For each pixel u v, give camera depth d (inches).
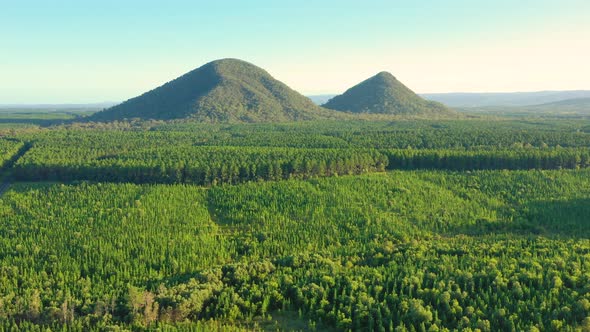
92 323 4594.0
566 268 5231.3
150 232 6678.2
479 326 4274.1
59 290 5073.8
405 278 5036.9
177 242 6382.9
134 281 5428.2
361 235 6796.3
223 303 4936.0
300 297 4953.3
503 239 6624.0
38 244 6200.8
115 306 4830.2
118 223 6978.4
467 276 5014.8
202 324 4672.7
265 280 5344.5
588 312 4367.6
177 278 5521.7
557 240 6412.4
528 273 5029.5
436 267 5393.7
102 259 5821.9
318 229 6988.2
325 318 4704.7
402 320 4475.9
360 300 4751.5
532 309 4507.9
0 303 4707.2
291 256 5846.5
